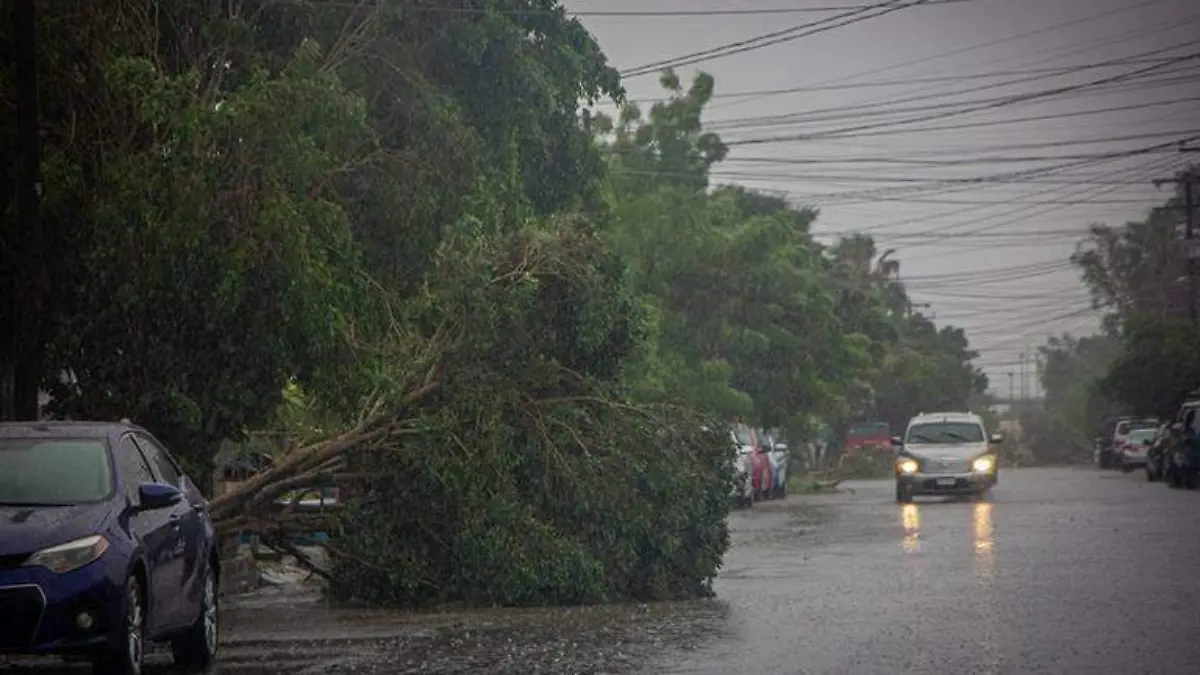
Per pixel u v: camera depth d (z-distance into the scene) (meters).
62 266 27.39
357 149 30.50
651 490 30.22
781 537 46.12
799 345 81.12
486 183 32.84
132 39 29.48
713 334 77.62
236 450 34.34
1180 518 49.81
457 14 33.16
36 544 17.72
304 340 27.16
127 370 27.28
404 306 30.14
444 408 28.56
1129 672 18.94
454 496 28.89
